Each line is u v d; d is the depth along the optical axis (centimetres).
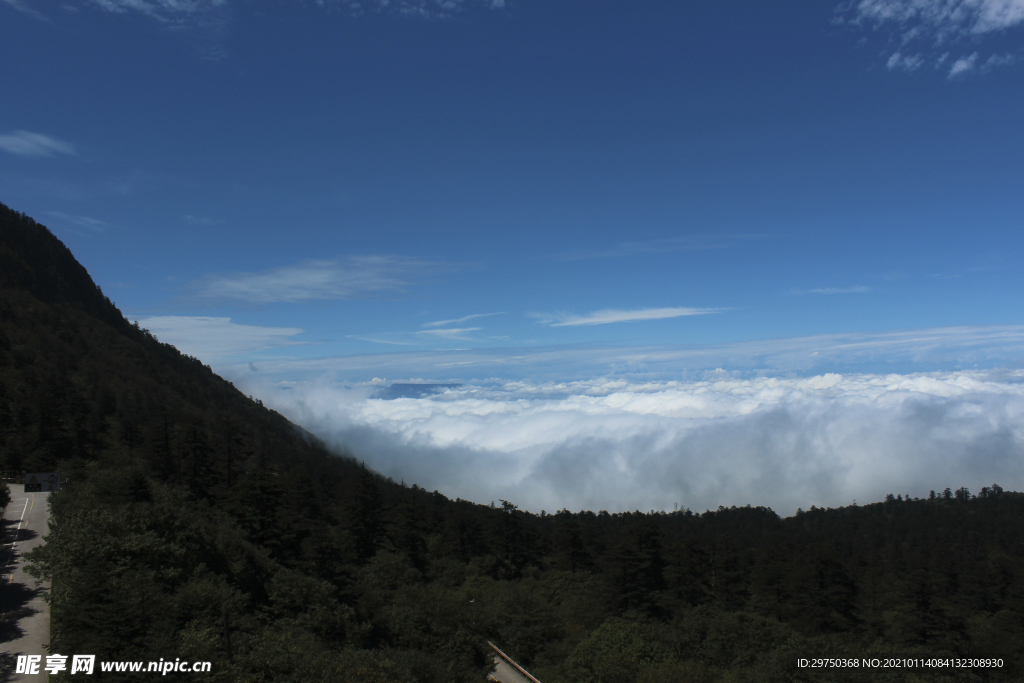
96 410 9262
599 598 6606
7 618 2931
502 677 4322
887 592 6278
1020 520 12369
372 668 2855
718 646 4547
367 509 7081
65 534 3197
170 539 3631
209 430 10425
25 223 16962
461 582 6944
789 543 10712
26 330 12006
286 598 3725
